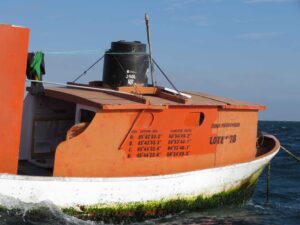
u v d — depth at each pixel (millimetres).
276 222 12148
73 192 9414
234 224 11531
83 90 11141
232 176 12227
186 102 10820
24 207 9078
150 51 11602
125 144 10070
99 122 9719
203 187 11453
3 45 8945
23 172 10664
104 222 9898
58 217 9289
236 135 12430
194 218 11492
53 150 11711
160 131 10570
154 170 10586
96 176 9773
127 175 10172
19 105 9156
